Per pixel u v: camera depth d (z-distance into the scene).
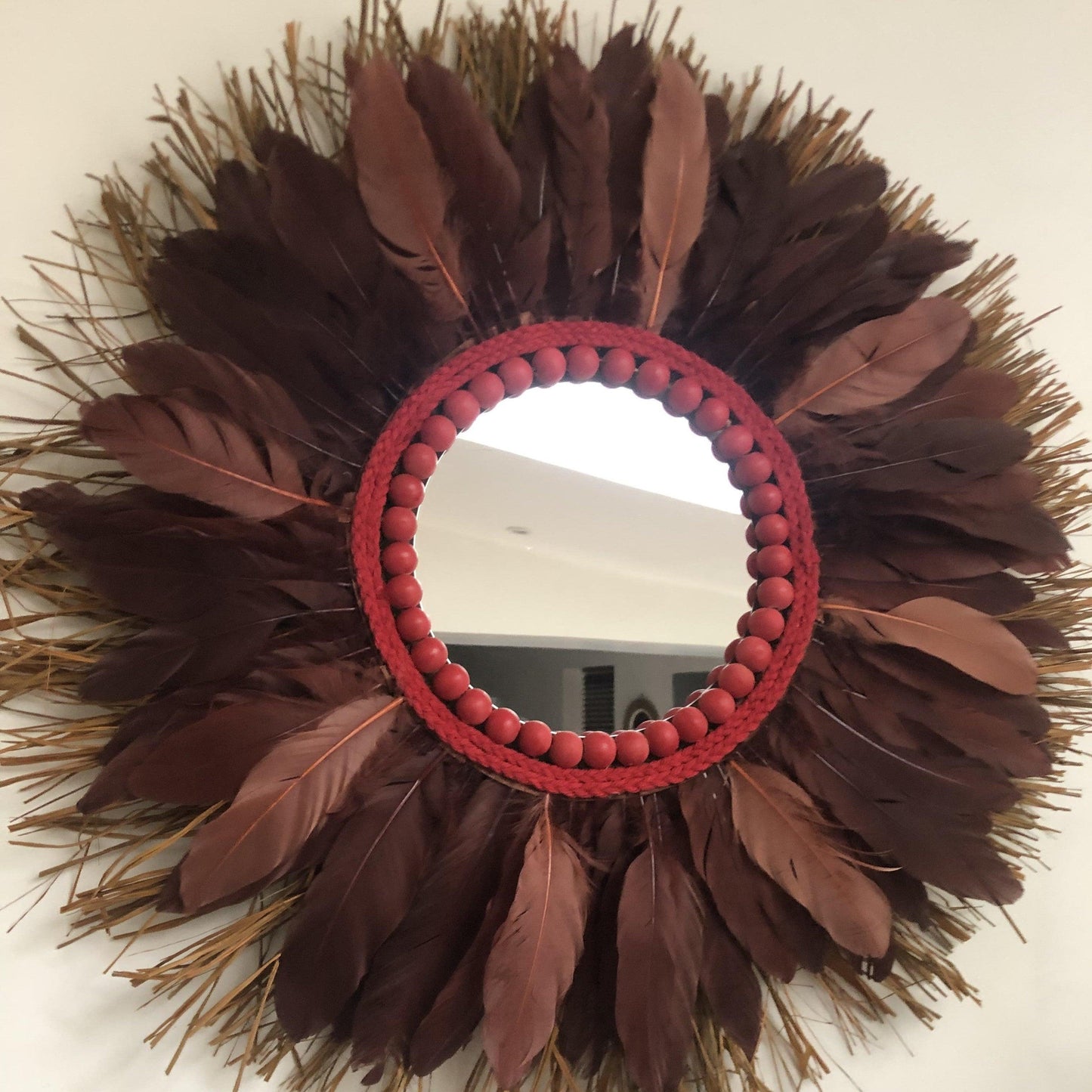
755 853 0.69
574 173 0.67
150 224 0.68
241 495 0.60
